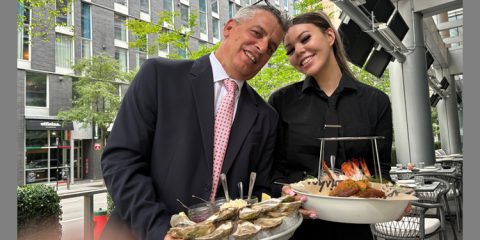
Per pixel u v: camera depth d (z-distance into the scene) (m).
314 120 1.18
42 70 10.27
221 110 1.00
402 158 4.59
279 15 1.00
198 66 1.01
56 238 2.90
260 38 0.96
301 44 1.11
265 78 5.82
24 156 9.95
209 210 0.75
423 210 1.90
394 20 3.31
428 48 6.90
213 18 11.56
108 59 10.30
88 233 2.55
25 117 9.97
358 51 3.44
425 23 5.92
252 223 0.69
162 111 0.92
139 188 0.78
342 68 1.25
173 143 0.91
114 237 0.87
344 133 1.15
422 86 4.54
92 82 10.21
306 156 1.19
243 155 0.99
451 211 3.77
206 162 0.93
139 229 0.74
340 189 0.88
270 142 1.11
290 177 1.20
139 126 0.88
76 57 10.66
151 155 0.92
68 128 11.07
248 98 1.08
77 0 10.66
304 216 0.86
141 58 12.31
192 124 0.93
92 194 2.58
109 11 11.40
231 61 1.00
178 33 5.32
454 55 9.48
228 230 0.63
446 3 4.39
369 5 2.96
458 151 9.64
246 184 1.00
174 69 0.98
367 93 1.19
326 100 1.19
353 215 0.80
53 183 10.79
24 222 2.67
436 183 2.85
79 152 11.86
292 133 1.21
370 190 0.86
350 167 1.05
